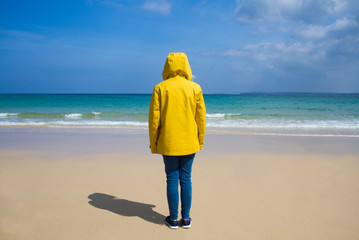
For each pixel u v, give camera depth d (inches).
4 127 394.0
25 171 163.2
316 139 298.4
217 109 982.4
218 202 118.7
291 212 108.3
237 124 464.4
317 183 145.2
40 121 495.8
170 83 89.5
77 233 89.7
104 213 105.9
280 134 338.3
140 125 431.8
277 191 132.8
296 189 135.6
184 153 88.6
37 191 129.0
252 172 166.4
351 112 818.8
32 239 85.0
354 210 110.1
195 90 90.1
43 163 183.3
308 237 88.7
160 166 177.9
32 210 107.0
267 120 550.0
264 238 88.3
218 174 161.8
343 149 240.8
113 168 172.2
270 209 111.2
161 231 92.7
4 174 156.6
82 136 309.1
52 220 98.7
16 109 890.7
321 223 98.7
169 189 93.0
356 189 135.5
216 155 213.9
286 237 88.8
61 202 116.1
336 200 121.0
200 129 93.2
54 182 143.0
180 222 100.3
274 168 175.8
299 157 207.6
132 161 191.2
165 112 88.3
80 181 145.3
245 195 127.3
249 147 248.5
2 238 85.0
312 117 641.6
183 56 91.6
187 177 94.4
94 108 962.1
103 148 238.5
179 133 88.1
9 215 102.1
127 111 827.4
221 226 96.7
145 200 120.8
